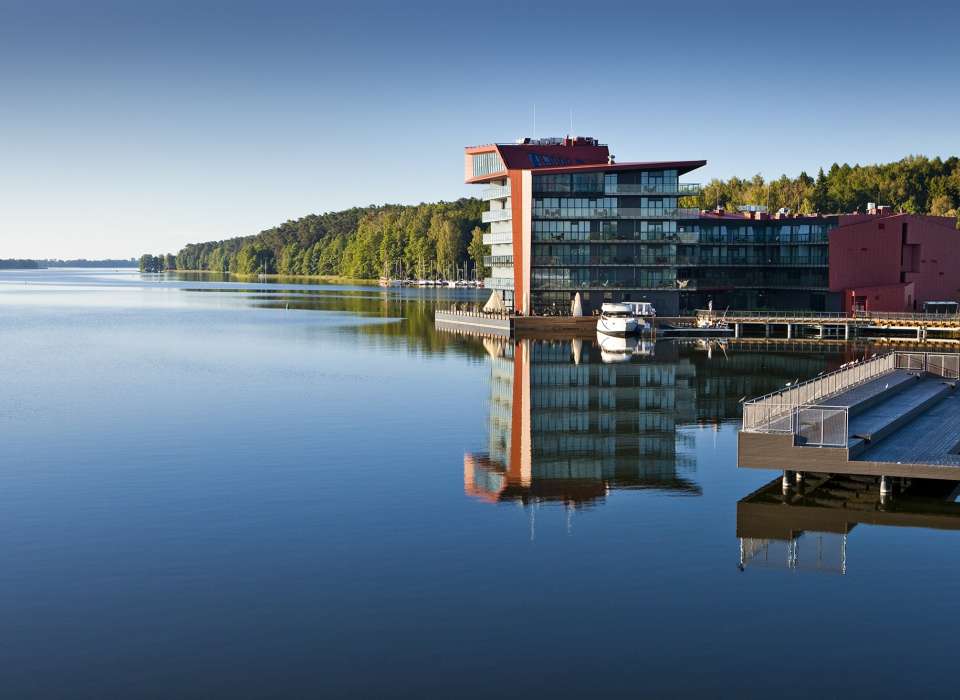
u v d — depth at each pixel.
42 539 37.50
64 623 29.58
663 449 54.59
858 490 43.94
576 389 77.62
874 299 130.88
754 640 28.28
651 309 128.12
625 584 32.66
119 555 35.66
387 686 25.69
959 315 119.50
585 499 43.41
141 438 57.16
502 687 25.61
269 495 44.00
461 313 142.88
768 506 41.78
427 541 37.34
